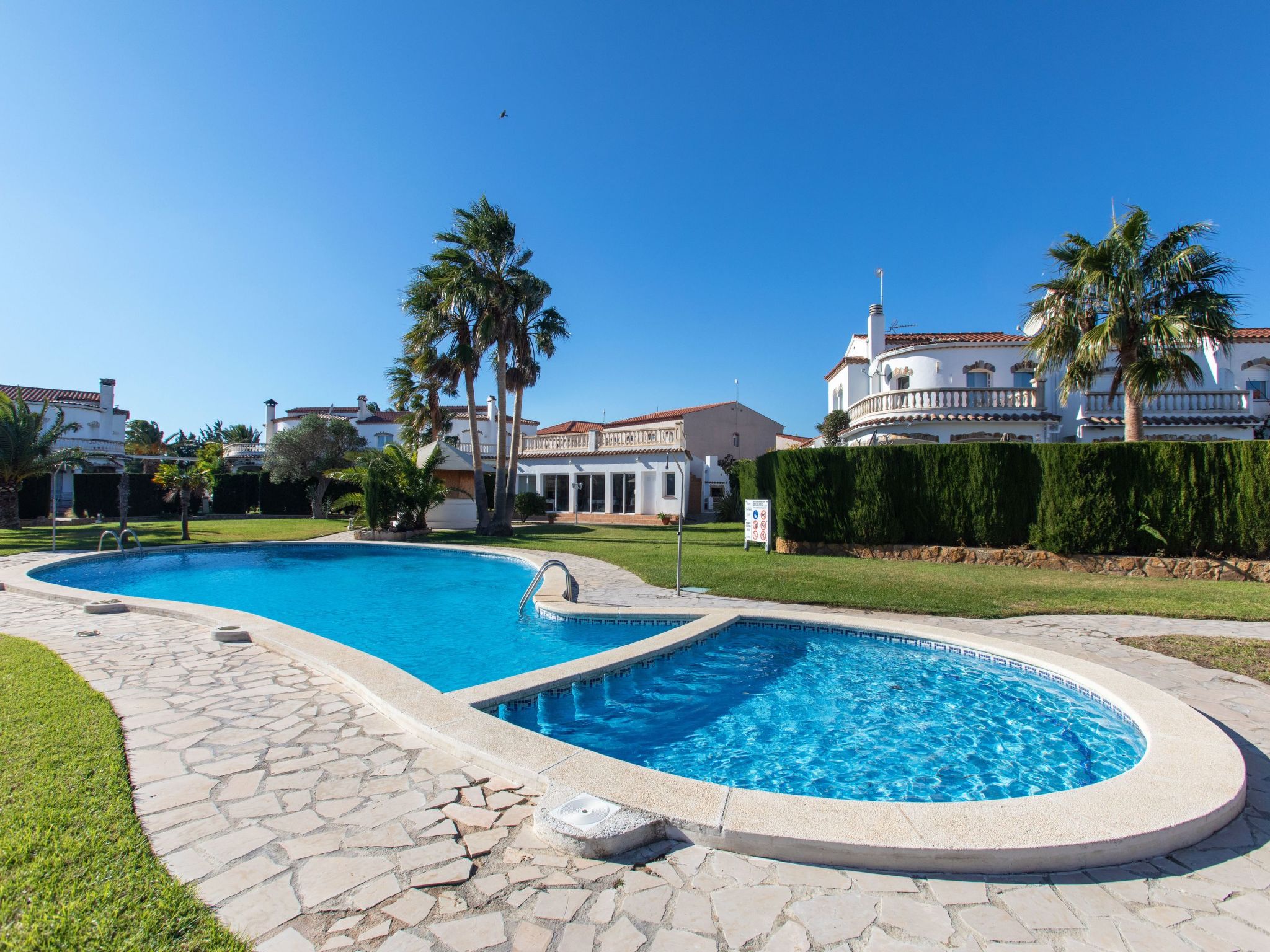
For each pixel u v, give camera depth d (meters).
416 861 2.96
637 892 2.76
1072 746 5.57
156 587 13.94
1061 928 2.56
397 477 23.08
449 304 22.53
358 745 4.40
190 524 28.45
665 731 5.97
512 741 4.26
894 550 16.64
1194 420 22.78
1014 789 4.77
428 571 16.34
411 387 32.81
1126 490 14.85
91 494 32.75
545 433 51.75
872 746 5.60
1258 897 2.81
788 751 5.52
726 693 6.93
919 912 2.65
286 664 6.57
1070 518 15.10
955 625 8.95
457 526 27.20
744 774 5.07
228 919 2.48
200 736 4.55
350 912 2.55
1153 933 2.53
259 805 3.48
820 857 3.01
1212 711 5.44
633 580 13.05
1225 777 3.80
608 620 9.62
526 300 24.89
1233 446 14.20
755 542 19.14
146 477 34.59
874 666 7.78
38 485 29.75
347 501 23.17
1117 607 9.91
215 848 3.02
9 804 3.33
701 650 8.21
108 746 4.19
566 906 2.65
